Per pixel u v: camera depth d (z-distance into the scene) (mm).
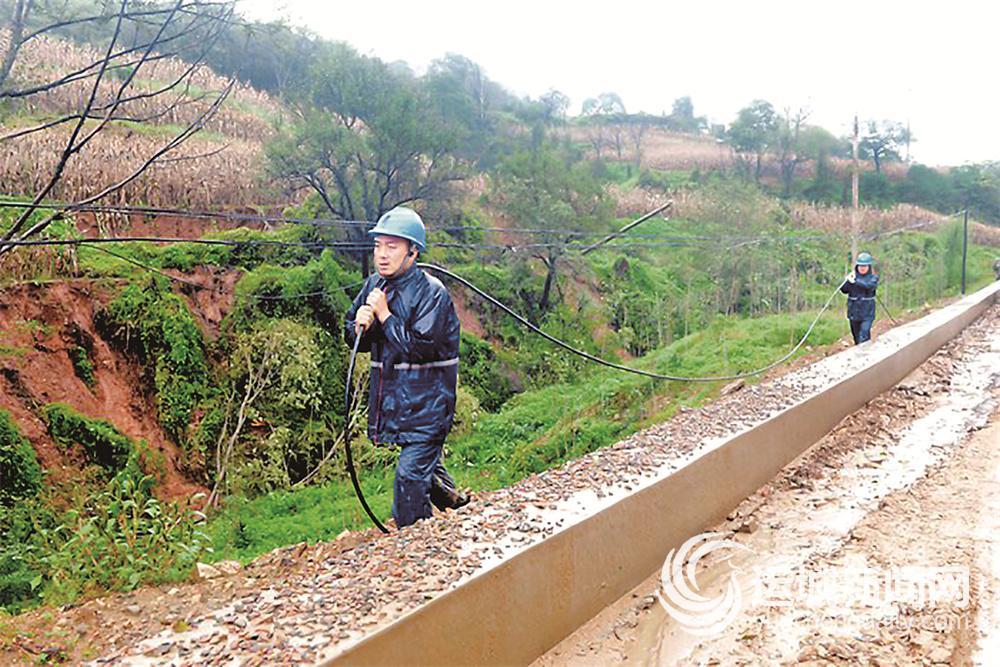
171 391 12852
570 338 19422
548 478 5660
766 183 43219
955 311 17953
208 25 7953
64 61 17047
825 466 8133
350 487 11516
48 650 4145
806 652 4418
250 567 5723
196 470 12391
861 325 14477
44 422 11086
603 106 62375
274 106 23266
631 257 24734
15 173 15023
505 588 4039
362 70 17375
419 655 3484
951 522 6559
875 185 44219
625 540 5133
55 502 10047
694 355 16406
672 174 40969
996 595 5184
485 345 18234
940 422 10016
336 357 15016
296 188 17688
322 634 3320
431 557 4137
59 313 12258
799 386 9258
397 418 5520
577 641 4559
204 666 3166
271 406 13438
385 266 5434
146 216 16500
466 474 11633
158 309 13242
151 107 18578
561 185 20891
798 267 26688
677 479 5797
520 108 42719
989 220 44500
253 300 14586
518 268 20141
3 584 6441
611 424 12703
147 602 4926
